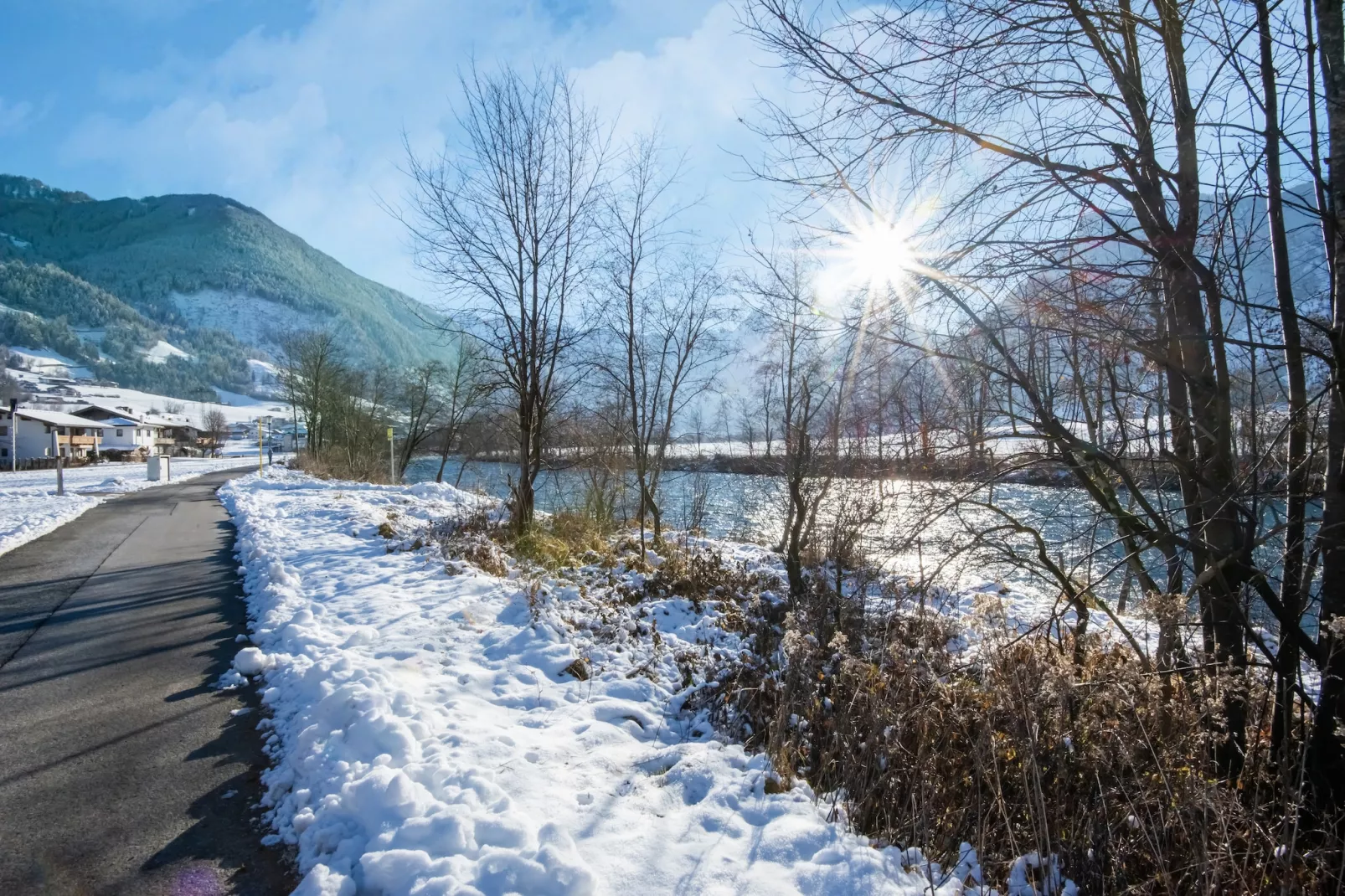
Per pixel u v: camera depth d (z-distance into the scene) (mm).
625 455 15898
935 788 3768
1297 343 4168
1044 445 4957
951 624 6477
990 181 4672
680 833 3354
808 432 10727
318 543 10539
